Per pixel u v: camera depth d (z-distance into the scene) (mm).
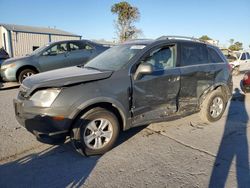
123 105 3887
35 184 3084
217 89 5387
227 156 3824
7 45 28141
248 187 3025
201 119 5430
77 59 10070
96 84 3670
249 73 8109
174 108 4605
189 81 4734
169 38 4887
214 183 3104
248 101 7617
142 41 4703
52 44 9781
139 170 3402
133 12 36906
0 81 10258
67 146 4148
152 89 4207
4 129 4895
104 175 3281
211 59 5285
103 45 10922
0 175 3270
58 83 3455
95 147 3771
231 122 5477
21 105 3670
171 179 3186
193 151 3994
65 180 3170
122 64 4066
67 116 3455
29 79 3932
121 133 4730
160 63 4402
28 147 4102
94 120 3699
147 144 4254
